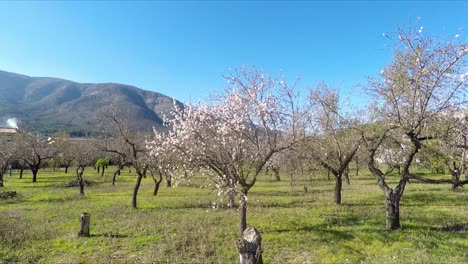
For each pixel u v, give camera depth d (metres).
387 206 14.19
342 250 11.59
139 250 12.46
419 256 10.76
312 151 20.41
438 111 12.59
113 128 27.66
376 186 32.75
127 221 17.03
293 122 14.24
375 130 15.83
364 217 16.67
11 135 47.75
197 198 25.94
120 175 56.06
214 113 14.28
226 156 13.56
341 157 20.88
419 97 12.46
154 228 15.24
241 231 13.57
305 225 15.16
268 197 25.47
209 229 14.83
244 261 8.89
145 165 22.09
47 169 75.19
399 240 12.41
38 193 30.41
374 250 11.53
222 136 13.53
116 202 24.25
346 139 20.86
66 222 17.25
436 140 13.29
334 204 21.12
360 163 30.77
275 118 13.89
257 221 16.03
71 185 37.28
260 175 50.75
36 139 47.78
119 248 12.75
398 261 10.43
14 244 13.24
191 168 14.32
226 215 17.95
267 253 11.66
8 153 41.41
